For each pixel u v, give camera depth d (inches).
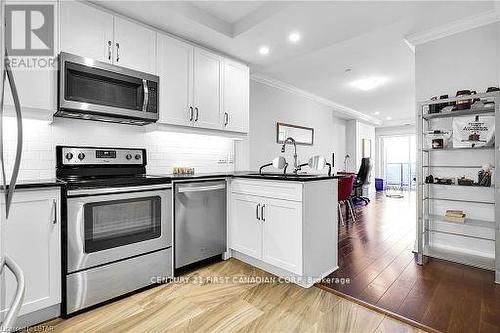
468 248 105.3
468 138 99.3
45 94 72.8
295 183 81.9
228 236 104.7
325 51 137.8
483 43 100.6
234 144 137.8
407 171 368.2
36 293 61.4
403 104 259.0
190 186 92.5
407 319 64.2
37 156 80.6
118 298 75.0
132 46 90.4
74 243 66.9
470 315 65.7
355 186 219.5
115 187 73.9
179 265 89.5
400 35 118.6
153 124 99.7
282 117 195.2
